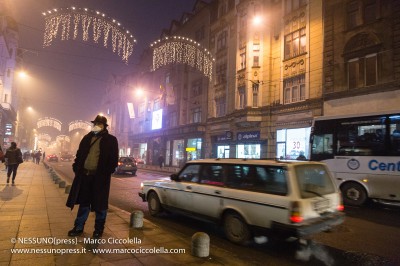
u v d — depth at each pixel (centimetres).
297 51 2075
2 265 370
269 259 491
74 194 479
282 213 486
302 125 1959
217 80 2923
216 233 636
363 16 1680
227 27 2802
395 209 1009
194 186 657
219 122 2808
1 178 1509
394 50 1512
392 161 979
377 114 1033
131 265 392
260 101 2302
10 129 4156
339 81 1761
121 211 753
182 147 3494
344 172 1084
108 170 489
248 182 561
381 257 508
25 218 614
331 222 522
